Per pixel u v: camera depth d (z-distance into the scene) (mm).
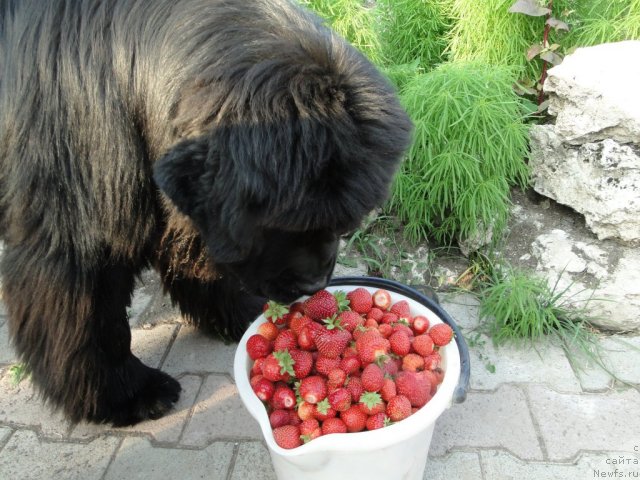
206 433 762
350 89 498
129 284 717
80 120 577
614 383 819
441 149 982
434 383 610
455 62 1089
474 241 1005
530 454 722
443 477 698
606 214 908
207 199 495
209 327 908
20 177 593
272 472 709
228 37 546
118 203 595
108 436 766
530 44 1164
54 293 640
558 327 879
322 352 608
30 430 777
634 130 875
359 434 531
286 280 575
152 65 571
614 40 1144
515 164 974
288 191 474
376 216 1051
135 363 796
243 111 490
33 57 586
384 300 700
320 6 1159
